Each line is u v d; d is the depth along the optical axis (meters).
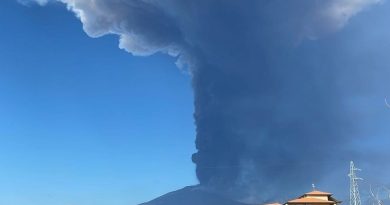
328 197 100.12
